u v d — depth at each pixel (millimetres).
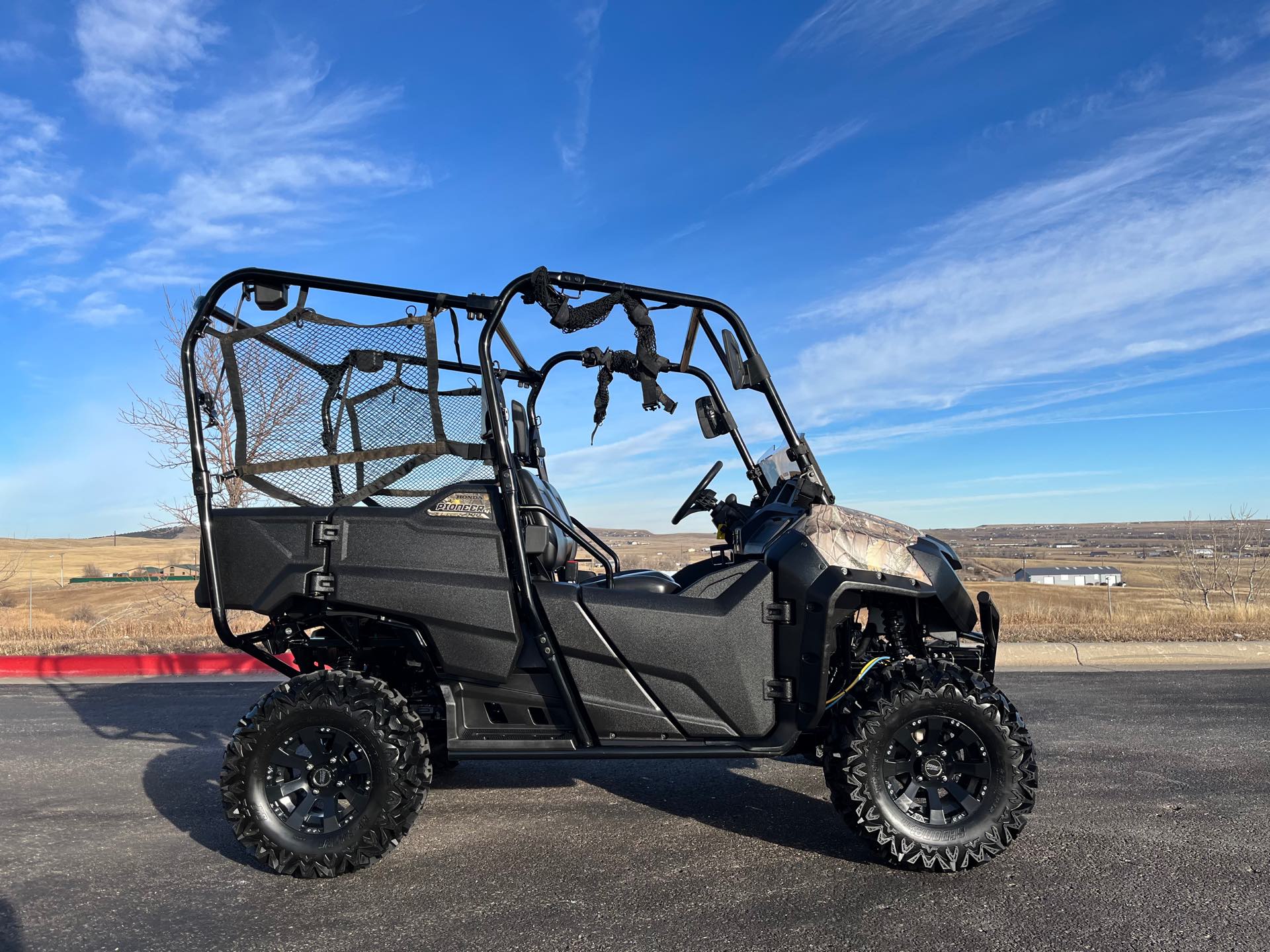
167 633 10859
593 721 3287
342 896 2887
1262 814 3658
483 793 4145
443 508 3355
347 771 3162
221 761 4766
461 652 3260
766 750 3191
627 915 2699
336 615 3338
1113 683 7031
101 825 3686
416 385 3398
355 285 3393
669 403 3592
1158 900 2770
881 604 3537
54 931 2635
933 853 3000
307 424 3438
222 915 2748
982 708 3049
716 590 3404
